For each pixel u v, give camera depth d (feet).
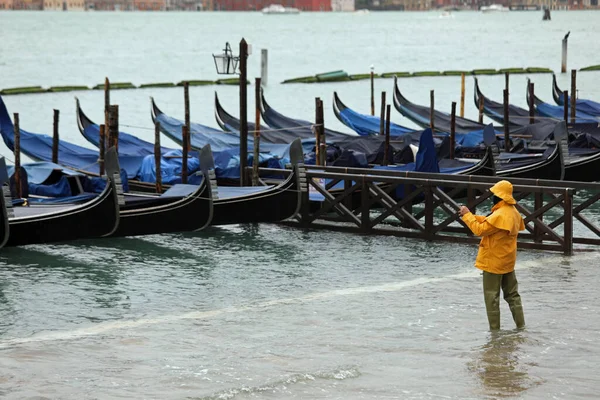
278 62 489.26
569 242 99.50
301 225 118.21
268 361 68.28
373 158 143.43
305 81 356.79
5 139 153.69
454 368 65.98
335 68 454.81
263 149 149.89
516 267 94.48
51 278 95.61
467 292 86.63
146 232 108.17
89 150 154.20
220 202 111.14
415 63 489.67
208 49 593.42
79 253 106.52
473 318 77.82
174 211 109.09
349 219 115.03
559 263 96.17
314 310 81.87
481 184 106.11
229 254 105.40
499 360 67.46
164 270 98.58
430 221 109.50
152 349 71.61
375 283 91.15
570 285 87.56
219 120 186.39
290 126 180.55
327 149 148.77
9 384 64.18
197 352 70.64
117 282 93.71
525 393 61.41
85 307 84.69
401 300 84.33
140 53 551.59
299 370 66.18
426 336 73.31
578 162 144.05
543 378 63.93
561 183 105.29
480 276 92.94
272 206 113.91
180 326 77.87
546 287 86.89
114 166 104.12
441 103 297.12
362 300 84.69
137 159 139.85
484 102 204.85
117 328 77.71
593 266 94.84
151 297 87.92
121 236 107.65
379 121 187.11
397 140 162.81
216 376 65.31
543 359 67.56
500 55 548.31
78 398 61.67
